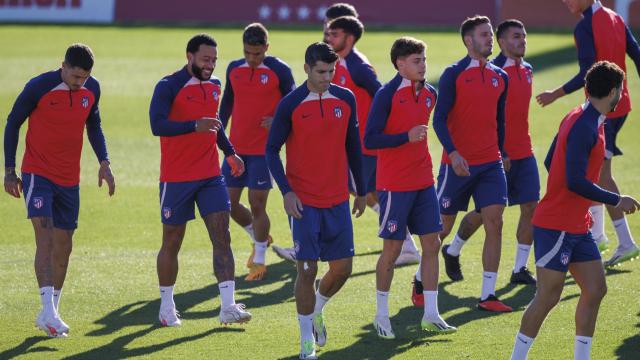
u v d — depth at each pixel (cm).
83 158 5244
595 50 3347
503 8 10581
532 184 3130
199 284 3166
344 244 2495
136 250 3584
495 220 2888
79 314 2838
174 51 8994
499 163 2925
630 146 5366
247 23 11019
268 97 3291
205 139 2748
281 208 4300
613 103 2172
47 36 9969
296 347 2533
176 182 2741
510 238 3728
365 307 2914
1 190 4562
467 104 2880
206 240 3747
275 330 2686
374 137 2611
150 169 4984
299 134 2434
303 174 2453
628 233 3300
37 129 2656
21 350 2503
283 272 3356
